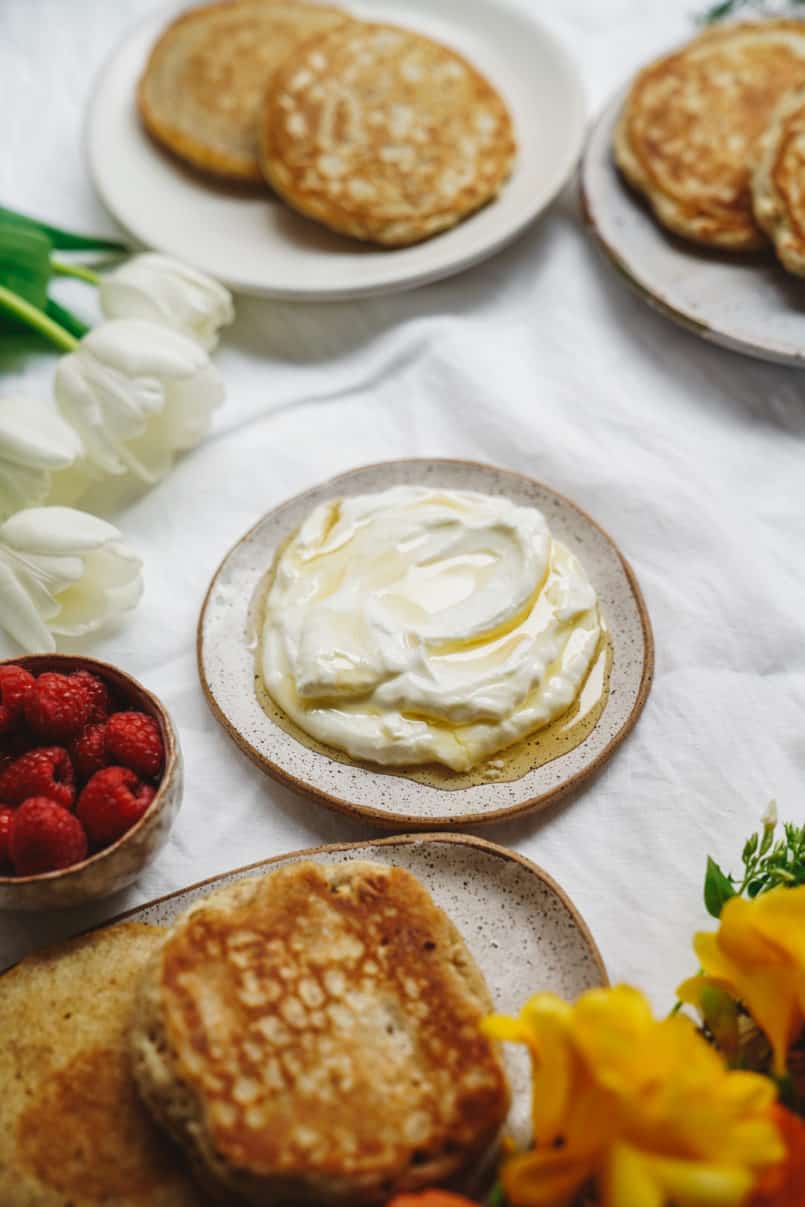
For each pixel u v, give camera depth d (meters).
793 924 0.43
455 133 0.68
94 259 0.70
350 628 0.54
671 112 0.68
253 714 0.54
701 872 0.52
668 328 0.66
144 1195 0.44
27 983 0.48
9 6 0.79
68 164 0.74
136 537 0.61
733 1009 0.45
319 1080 0.44
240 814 0.54
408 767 0.53
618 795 0.54
